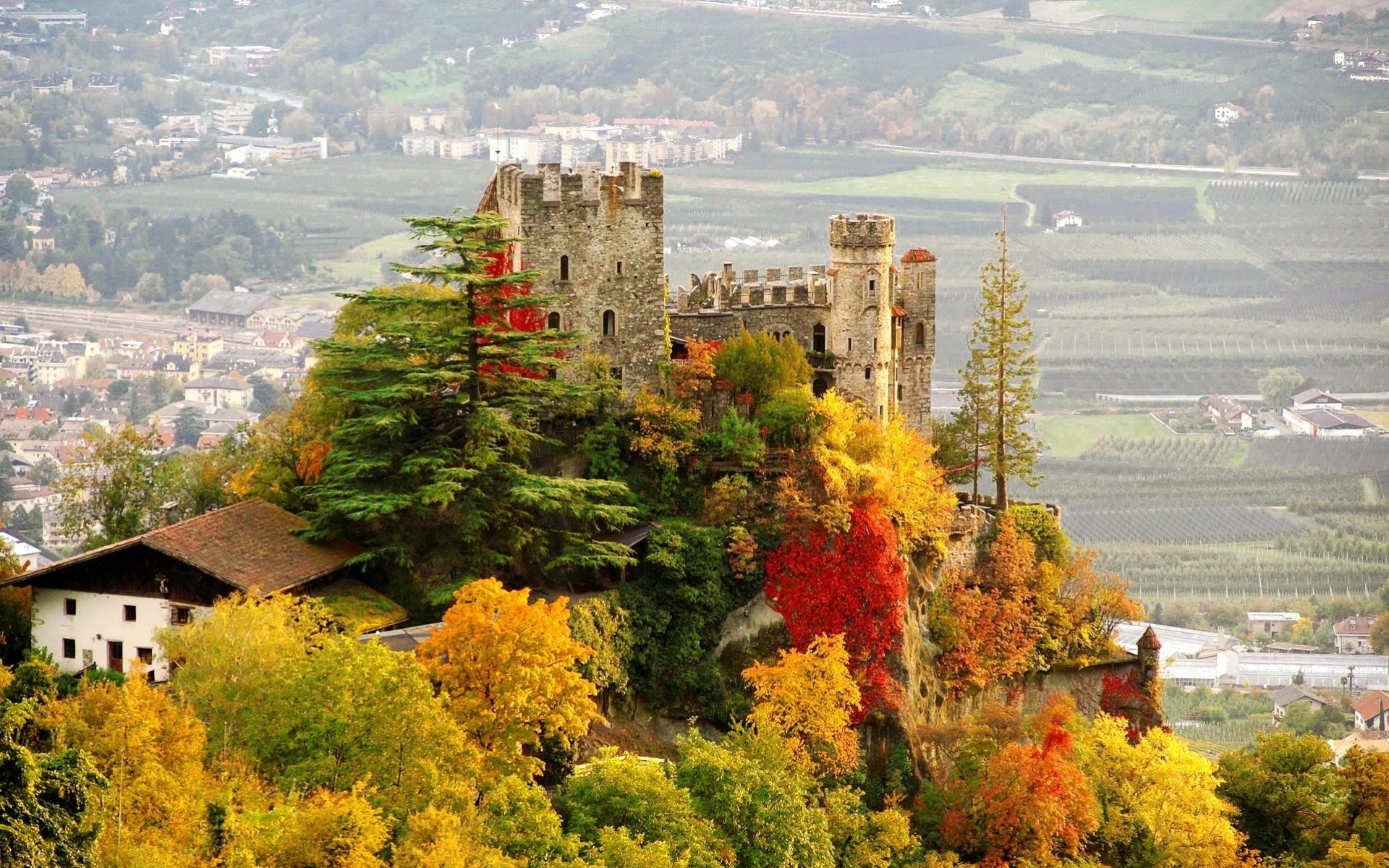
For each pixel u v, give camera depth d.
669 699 148.88
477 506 142.38
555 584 146.88
